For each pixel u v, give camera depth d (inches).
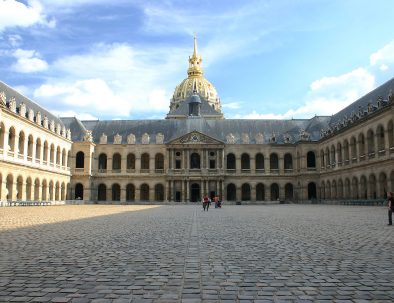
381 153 2755.9
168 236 814.5
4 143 2753.4
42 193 3491.6
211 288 393.4
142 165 4557.1
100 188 4564.5
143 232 895.7
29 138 3233.3
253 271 469.1
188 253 594.9
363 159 3041.3
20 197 3038.9
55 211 1971.0
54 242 706.2
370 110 2957.7
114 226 1059.9
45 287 394.3
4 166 2753.4
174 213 1861.5
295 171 4404.5
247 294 372.8
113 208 2576.3
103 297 361.1
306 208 2522.1
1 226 1019.9
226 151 4443.9
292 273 458.3
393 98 2522.1
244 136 4507.9
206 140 4379.9
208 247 656.4
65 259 539.8
